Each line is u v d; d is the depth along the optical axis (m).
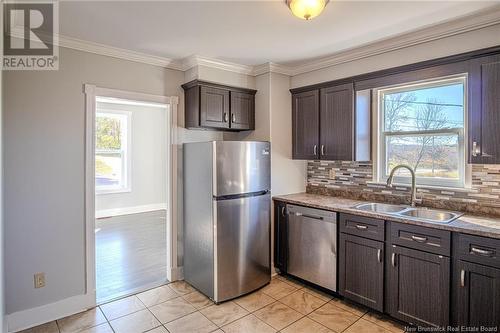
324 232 2.92
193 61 3.16
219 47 2.88
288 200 3.27
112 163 6.56
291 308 2.73
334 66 3.26
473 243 2.01
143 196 6.94
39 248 2.52
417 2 2.04
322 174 3.71
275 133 3.49
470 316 2.04
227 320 2.54
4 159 2.35
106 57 2.85
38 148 2.50
